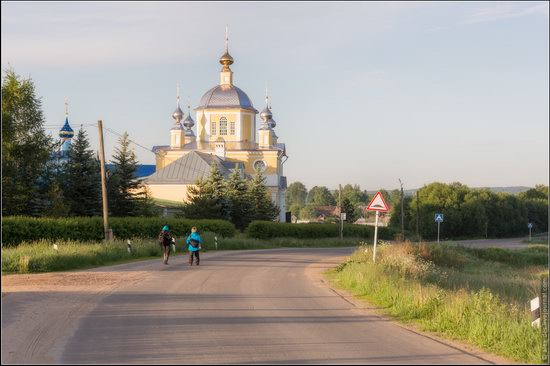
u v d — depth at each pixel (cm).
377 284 1781
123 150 5362
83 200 4966
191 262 2856
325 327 1207
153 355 923
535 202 13350
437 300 1381
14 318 1241
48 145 5075
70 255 2648
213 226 5362
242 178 6844
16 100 4931
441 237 10356
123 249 3272
